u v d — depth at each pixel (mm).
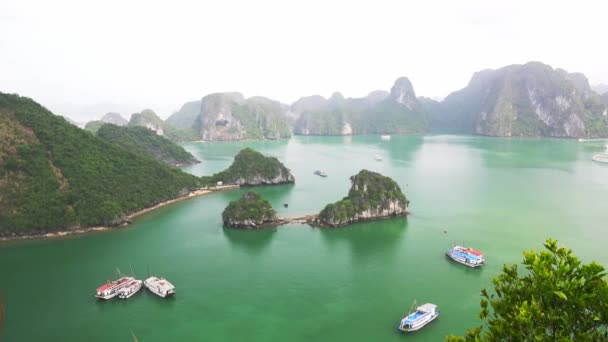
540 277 19766
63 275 78250
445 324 60094
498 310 20688
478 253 81375
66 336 59188
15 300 69125
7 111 117500
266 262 83125
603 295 18172
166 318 63375
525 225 104188
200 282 74812
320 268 79875
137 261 84500
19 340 58250
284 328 60094
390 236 97438
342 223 105125
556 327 18922
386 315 62938
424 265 80438
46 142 114750
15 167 103250
